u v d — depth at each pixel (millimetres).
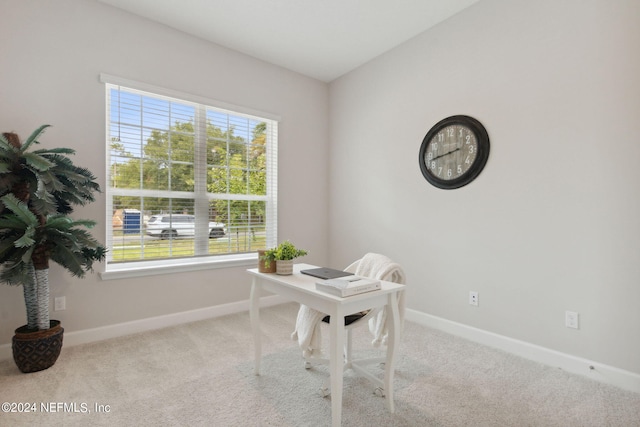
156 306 2887
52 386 1914
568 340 2168
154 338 2648
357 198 3707
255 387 1928
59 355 2312
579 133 2102
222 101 3234
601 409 1729
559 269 2205
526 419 1642
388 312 1729
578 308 2123
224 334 2748
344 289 1514
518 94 2383
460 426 1587
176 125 3025
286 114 3721
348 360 2105
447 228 2844
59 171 2078
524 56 2348
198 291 3125
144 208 2873
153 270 2838
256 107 3475
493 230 2539
